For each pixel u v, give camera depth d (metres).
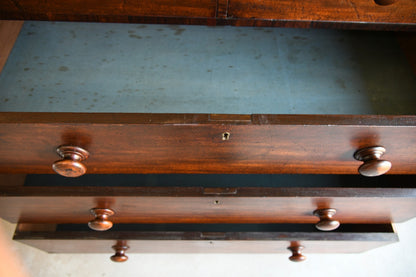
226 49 1.79
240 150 1.17
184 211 1.62
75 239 1.96
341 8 0.99
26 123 1.01
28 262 2.24
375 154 1.15
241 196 1.46
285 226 2.14
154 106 1.53
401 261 2.61
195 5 0.96
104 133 1.06
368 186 1.81
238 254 2.60
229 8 0.96
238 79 1.66
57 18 0.96
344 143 1.13
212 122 1.03
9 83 1.55
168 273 2.51
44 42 1.73
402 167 1.29
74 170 1.10
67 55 1.69
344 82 1.66
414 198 1.50
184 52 1.76
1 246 1.96
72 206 1.57
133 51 1.75
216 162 1.24
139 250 2.23
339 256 2.63
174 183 1.80
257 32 1.89
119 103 1.53
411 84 1.65
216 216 1.68
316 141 1.12
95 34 1.81
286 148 1.16
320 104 1.56
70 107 1.50
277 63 1.74
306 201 1.51
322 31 1.89
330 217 1.60
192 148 1.15
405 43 1.76
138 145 1.13
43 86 1.56
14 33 1.65
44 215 1.70
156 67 1.68
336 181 1.84
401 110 1.55
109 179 1.80
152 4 0.95
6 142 1.10
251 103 1.56
